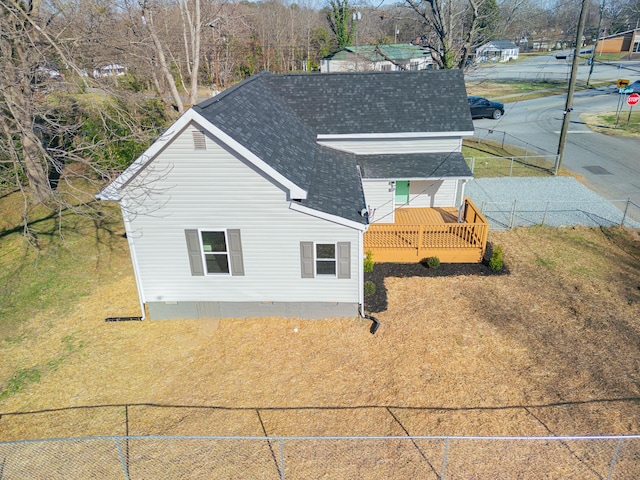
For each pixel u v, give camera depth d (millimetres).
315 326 14102
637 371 11883
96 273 17547
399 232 17062
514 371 12055
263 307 14398
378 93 20141
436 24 33156
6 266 17578
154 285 14219
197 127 12000
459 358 12578
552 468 9305
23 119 16984
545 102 45469
